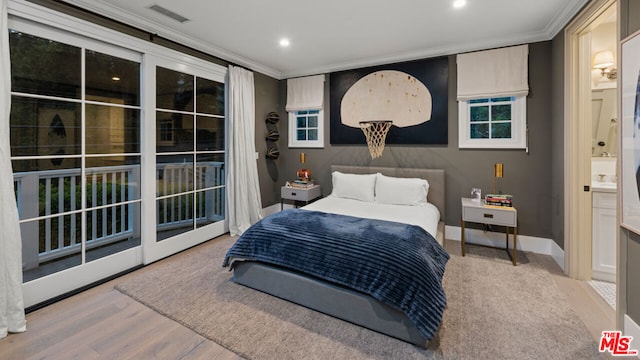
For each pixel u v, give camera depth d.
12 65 2.08
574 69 2.63
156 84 3.03
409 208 3.36
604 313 2.12
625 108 1.71
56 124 2.33
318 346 1.79
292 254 2.25
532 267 2.93
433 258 2.13
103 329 1.96
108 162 2.69
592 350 1.74
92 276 2.57
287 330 1.95
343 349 1.77
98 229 2.66
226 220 4.06
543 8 2.58
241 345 1.80
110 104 2.68
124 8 2.58
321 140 4.61
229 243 3.68
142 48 2.85
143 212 2.96
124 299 2.34
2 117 1.92
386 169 4.02
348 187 3.92
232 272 2.83
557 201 3.03
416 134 3.87
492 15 2.72
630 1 1.68
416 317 1.71
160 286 2.54
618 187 1.79
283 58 4.03
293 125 4.87
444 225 3.64
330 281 2.09
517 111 3.37
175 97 3.26
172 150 3.27
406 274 1.84
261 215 4.54
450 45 3.48
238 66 4.02
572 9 2.50
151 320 2.07
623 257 1.77
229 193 3.97
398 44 3.47
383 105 4.06
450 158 3.71
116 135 2.74
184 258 3.19
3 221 1.92
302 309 2.19
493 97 3.37
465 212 3.16
